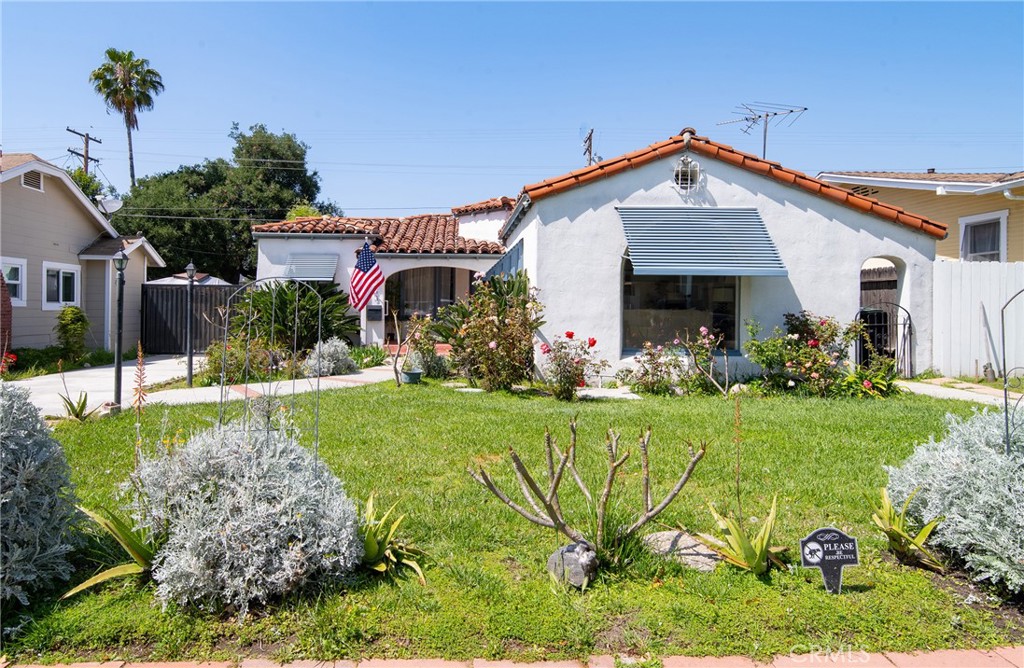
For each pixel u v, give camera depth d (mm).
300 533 4684
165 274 42906
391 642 4215
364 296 17734
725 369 13875
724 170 14820
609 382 14422
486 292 14438
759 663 4141
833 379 13227
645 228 14133
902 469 6008
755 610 4570
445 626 4309
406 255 22016
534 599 4625
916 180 19578
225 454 4988
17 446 4719
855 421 10055
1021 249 17047
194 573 4375
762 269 13578
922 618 4598
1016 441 5590
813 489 6809
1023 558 4695
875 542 5691
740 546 5086
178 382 15164
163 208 40094
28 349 18984
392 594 4664
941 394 13414
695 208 14695
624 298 14984
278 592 4535
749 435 9055
